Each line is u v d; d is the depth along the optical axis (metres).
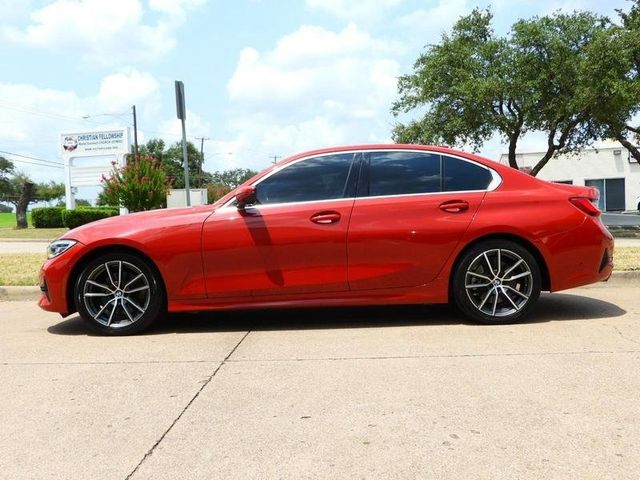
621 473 2.56
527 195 5.35
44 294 5.52
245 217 5.24
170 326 5.69
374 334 5.10
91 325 5.33
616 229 20.97
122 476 2.64
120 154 32.22
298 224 5.20
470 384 3.70
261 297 5.26
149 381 3.95
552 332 5.01
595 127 22.66
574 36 20.20
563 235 5.29
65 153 32.78
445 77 21.53
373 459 2.74
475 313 5.30
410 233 5.22
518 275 5.30
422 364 4.16
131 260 5.27
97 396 3.67
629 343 4.59
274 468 2.68
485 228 5.23
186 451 2.88
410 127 23.95
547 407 3.30
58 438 3.06
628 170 41.88
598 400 3.39
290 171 5.43
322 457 2.77
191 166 86.94
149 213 5.54
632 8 21.64
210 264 5.22
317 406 3.40
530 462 2.67
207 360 4.42
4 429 3.19
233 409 3.40
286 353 4.55
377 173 5.39
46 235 24.06
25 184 34.47
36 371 4.24
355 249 5.21
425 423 3.12
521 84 19.78
